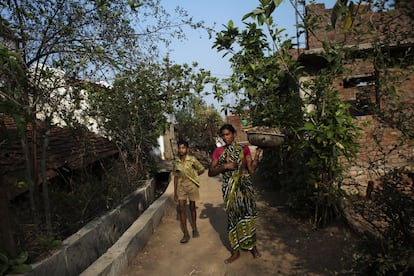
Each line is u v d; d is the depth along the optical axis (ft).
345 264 12.81
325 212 17.26
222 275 13.66
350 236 15.34
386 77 12.08
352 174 21.71
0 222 10.78
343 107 15.94
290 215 20.12
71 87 16.53
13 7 13.89
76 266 13.73
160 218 22.16
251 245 14.34
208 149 66.39
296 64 18.24
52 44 14.06
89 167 25.13
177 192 18.53
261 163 32.40
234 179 14.53
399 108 10.49
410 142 11.66
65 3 14.07
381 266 9.28
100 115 26.02
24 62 13.06
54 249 12.81
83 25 14.64
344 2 8.08
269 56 21.03
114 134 28.30
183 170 18.40
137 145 29.86
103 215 18.43
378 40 12.41
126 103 27.40
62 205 17.90
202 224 21.07
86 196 19.65
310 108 22.43
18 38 13.85
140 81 26.48
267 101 21.08
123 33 15.44
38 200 15.40
